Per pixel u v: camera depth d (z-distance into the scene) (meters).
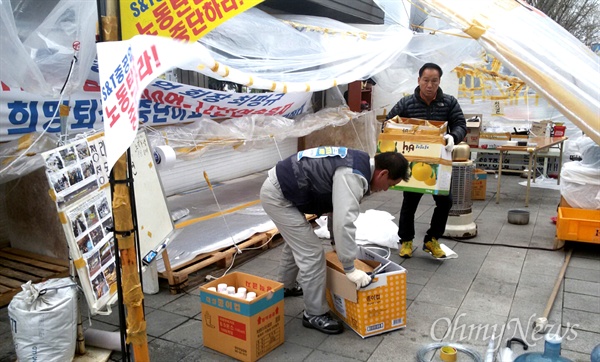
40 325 2.38
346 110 7.19
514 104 9.28
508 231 5.16
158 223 3.13
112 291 2.79
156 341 2.91
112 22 1.84
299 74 4.27
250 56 4.01
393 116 4.13
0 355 2.72
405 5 5.14
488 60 8.86
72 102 3.52
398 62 6.91
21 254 3.79
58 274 3.48
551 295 3.46
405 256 4.35
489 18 2.55
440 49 6.45
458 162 4.83
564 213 4.59
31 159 3.25
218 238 4.33
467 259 4.30
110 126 1.73
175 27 2.41
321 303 3.00
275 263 4.22
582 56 2.43
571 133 8.88
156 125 4.58
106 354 2.68
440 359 2.67
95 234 2.67
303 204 2.87
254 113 5.39
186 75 5.35
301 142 7.71
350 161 2.73
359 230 4.80
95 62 3.36
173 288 3.56
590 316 3.18
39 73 2.73
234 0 2.41
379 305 2.90
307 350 2.80
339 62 4.61
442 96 3.99
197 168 6.02
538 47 2.37
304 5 5.65
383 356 2.73
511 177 8.26
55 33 2.76
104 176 2.86
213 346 2.81
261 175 6.91
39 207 3.64
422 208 6.17
